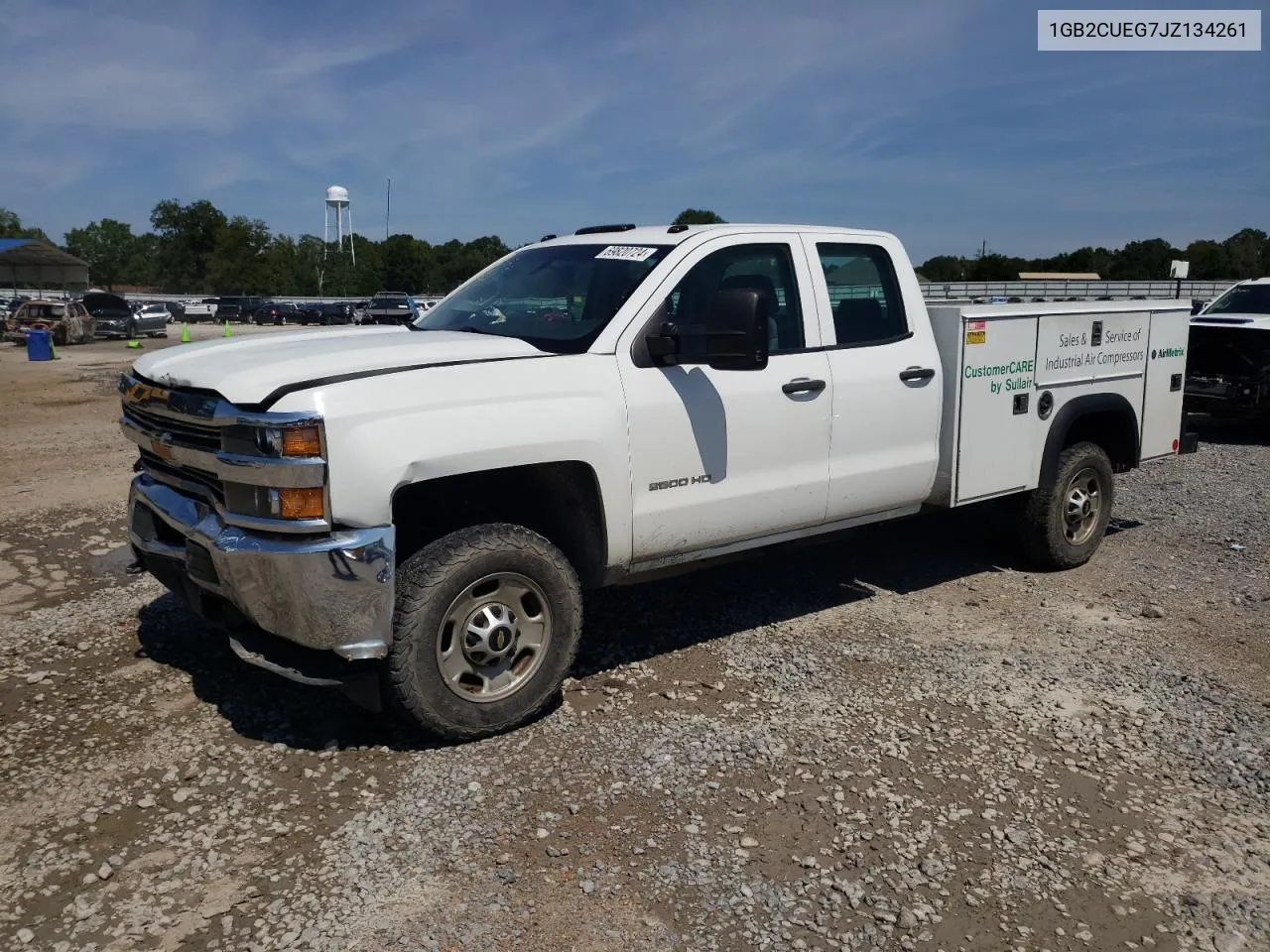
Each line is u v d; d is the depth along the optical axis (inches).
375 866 126.4
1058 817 140.9
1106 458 256.1
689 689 179.3
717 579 241.8
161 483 170.9
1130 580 247.6
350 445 140.9
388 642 146.1
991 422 226.2
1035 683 184.7
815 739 161.2
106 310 1425.9
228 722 164.1
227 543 145.0
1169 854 133.1
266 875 124.4
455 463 149.3
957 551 269.9
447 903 119.5
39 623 207.3
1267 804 145.6
